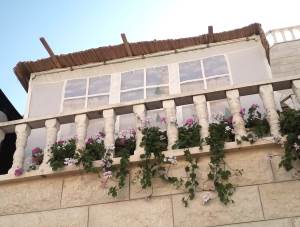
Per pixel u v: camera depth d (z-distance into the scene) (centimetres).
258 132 551
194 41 852
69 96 857
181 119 753
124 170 550
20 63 880
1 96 918
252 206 500
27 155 764
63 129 787
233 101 580
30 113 848
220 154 532
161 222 511
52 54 866
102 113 624
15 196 579
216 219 499
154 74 847
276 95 746
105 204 543
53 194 568
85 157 567
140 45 856
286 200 497
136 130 595
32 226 547
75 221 539
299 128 530
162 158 546
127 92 835
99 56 877
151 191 538
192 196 518
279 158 529
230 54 838
